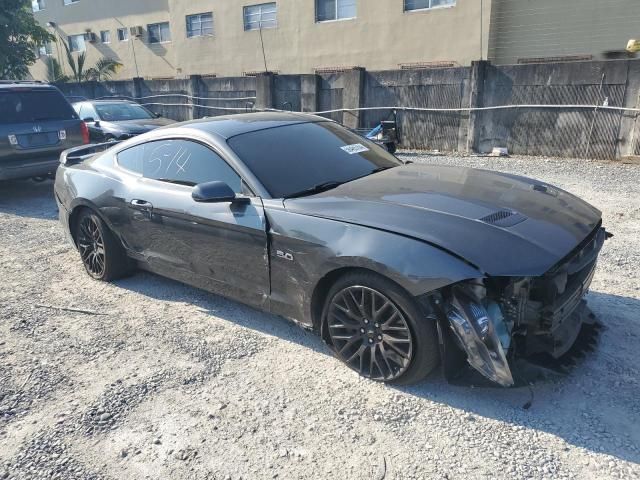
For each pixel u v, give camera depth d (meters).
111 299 4.64
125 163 4.68
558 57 16.31
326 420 2.92
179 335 3.93
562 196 3.60
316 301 3.37
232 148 3.82
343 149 4.20
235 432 2.85
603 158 10.53
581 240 3.00
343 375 3.32
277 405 3.06
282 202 3.45
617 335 3.59
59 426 2.96
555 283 2.83
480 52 16.72
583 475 2.44
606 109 10.28
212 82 17.05
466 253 2.75
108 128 10.79
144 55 28.41
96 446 2.79
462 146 12.34
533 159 10.90
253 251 3.56
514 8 16.56
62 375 3.46
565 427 2.76
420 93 12.70
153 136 4.47
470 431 2.77
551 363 3.04
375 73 13.23
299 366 3.45
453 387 3.15
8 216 7.77
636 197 7.34
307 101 14.63
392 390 3.14
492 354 2.73
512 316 2.82
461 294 2.76
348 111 13.93
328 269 3.14
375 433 2.80
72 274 5.29
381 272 2.89
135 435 2.87
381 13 18.36
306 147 4.05
